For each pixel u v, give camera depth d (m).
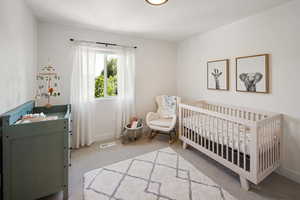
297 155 1.88
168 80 3.91
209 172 2.06
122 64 3.25
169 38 3.55
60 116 2.09
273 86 2.08
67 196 1.57
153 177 1.94
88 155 2.55
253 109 2.31
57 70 2.71
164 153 2.62
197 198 1.59
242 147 1.80
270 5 1.98
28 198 1.40
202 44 3.21
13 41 1.61
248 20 2.34
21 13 1.83
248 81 2.35
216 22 2.57
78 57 2.79
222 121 2.04
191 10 2.15
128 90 3.37
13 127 1.30
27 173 1.39
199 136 2.60
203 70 3.21
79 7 2.09
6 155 1.30
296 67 1.85
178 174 2.01
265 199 1.60
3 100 1.39
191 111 2.69
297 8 1.82
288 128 1.95
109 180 1.88
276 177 1.98
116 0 1.89
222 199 1.58
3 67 1.40
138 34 3.24
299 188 1.77
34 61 2.42
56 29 2.67
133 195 1.63
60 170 1.52
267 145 1.80
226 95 2.75
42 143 1.43
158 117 3.54
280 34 1.98
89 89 2.94
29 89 2.16
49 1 1.93
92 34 2.95
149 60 3.63
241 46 2.46
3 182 1.31
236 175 2.00
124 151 2.70
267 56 2.10
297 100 1.86
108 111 3.28
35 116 1.69
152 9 2.12
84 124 2.91
